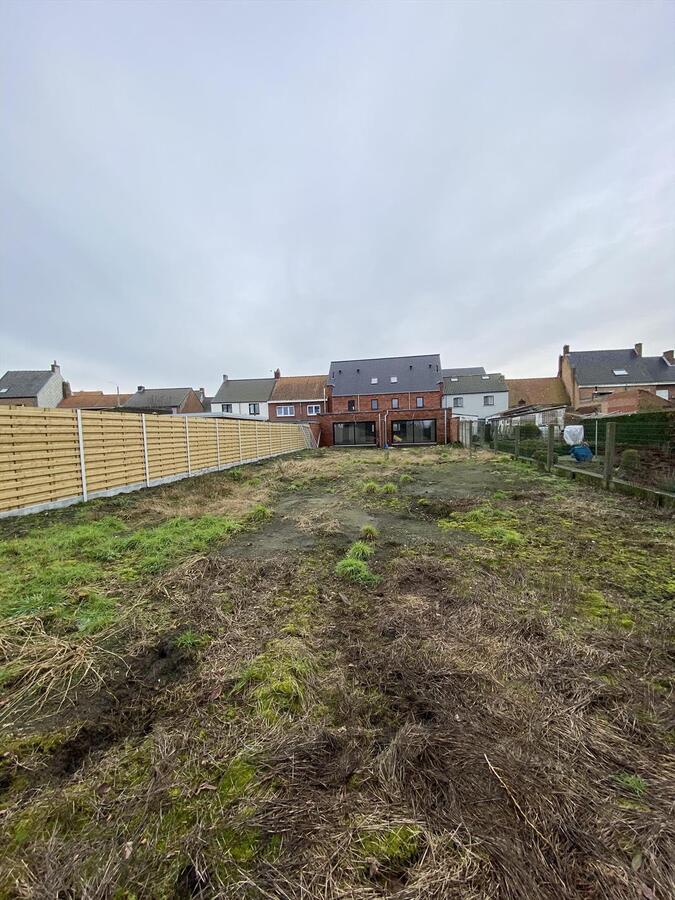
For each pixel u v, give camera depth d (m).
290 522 4.93
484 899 0.92
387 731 1.47
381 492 6.89
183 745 1.42
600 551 3.61
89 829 1.11
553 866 0.99
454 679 1.77
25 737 1.48
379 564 3.34
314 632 2.23
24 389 29.20
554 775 1.25
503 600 2.59
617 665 1.87
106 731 1.51
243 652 2.02
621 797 1.18
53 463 5.68
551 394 31.31
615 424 6.79
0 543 3.93
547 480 8.05
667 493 5.46
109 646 2.12
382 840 1.07
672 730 1.46
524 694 1.67
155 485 7.96
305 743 1.41
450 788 1.21
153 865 1.01
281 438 16.77
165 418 8.41
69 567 3.30
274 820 1.12
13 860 1.02
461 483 7.84
